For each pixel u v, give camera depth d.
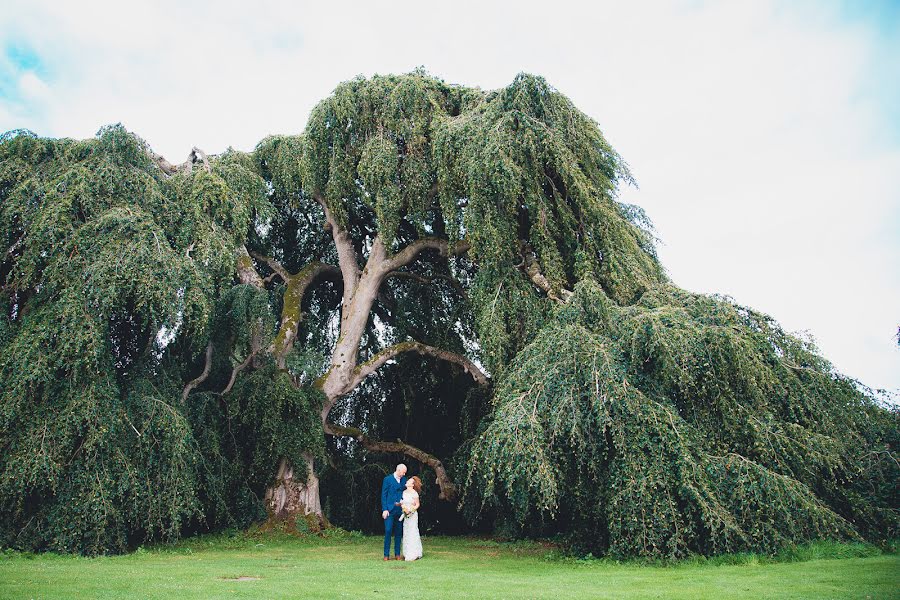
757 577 6.92
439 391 18.20
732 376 10.12
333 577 7.38
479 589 6.36
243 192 15.54
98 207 11.84
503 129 13.04
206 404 13.70
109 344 11.33
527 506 10.05
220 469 13.23
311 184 16.08
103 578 6.77
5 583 6.17
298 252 19.27
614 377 9.45
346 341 15.85
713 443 9.64
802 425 10.41
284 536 13.34
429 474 16.77
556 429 9.32
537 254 13.91
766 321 11.52
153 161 14.22
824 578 6.64
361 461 17.89
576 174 13.02
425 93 15.65
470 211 12.98
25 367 10.00
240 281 16.11
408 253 16.52
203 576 7.27
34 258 10.94
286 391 13.71
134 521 10.73
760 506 8.67
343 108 15.51
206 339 13.52
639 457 9.09
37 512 10.09
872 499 10.05
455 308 17.70
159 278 11.21
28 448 9.76
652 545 8.69
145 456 11.09
